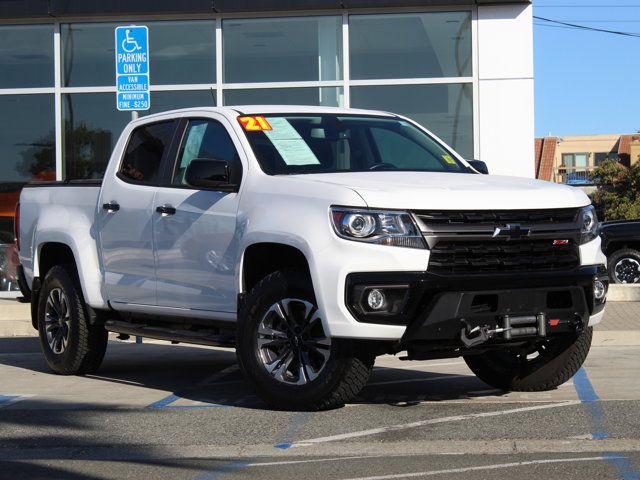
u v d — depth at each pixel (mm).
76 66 15188
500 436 5812
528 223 6352
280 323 6559
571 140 74750
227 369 9555
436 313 6035
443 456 5395
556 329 6473
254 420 6422
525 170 14555
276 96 14930
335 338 6195
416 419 6363
